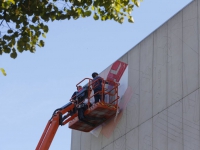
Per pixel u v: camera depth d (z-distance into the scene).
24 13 17.77
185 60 23.61
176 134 22.89
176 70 24.02
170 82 24.17
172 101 23.70
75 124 28.08
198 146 21.61
